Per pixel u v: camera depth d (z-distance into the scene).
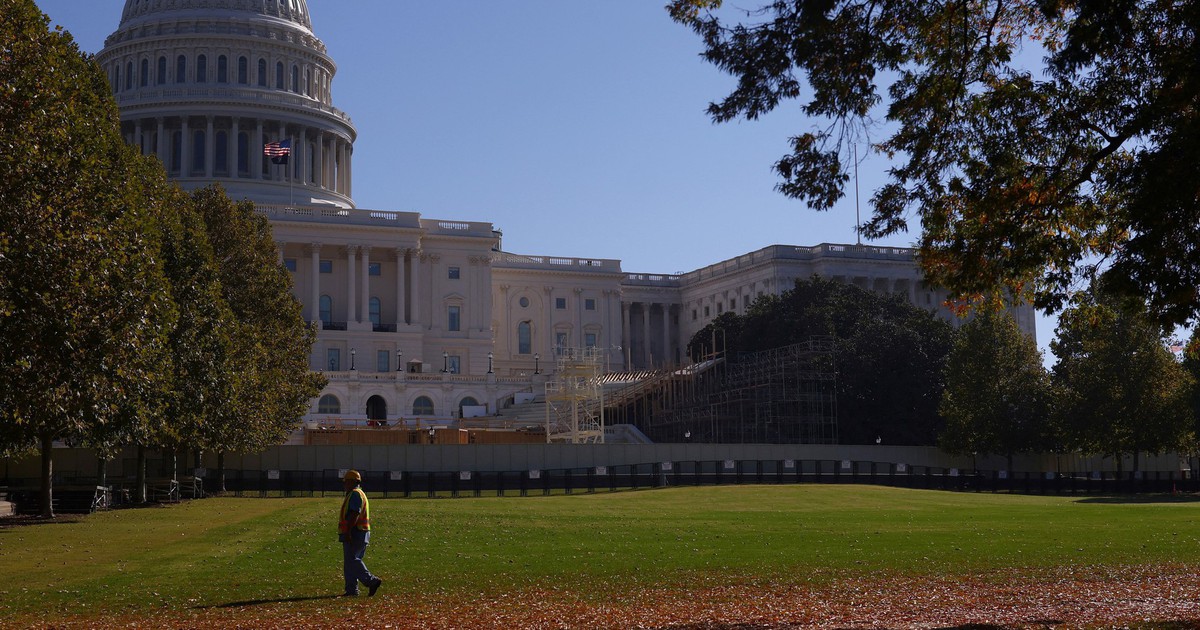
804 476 100.56
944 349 129.62
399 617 24.22
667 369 147.75
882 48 27.44
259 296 84.56
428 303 189.50
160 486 77.88
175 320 50.09
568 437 120.75
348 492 27.64
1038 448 113.81
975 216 30.19
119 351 40.38
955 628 22.39
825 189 28.91
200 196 84.75
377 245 183.00
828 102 28.03
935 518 54.19
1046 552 36.72
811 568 32.66
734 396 138.75
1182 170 25.42
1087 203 30.05
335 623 23.52
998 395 109.50
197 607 25.80
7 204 35.62
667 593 27.88
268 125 197.50
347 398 159.50
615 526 48.59
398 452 95.50
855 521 52.19
